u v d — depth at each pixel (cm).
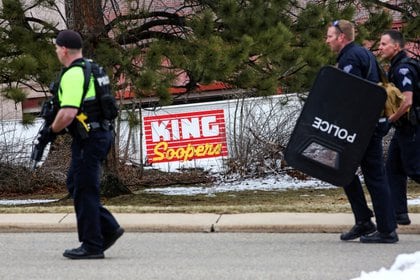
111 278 1098
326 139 1262
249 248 1345
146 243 1418
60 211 1770
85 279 1094
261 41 2022
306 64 2144
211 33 2072
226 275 1116
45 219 1634
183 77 2194
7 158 2741
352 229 1377
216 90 3064
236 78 2114
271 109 2822
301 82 2178
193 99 3403
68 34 1159
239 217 1614
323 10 2248
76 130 1159
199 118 2872
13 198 2597
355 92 1248
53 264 1206
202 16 2088
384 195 1312
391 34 1419
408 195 2189
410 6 2791
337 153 1259
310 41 2191
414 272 1033
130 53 2030
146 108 2395
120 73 2039
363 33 2320
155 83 1930
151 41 2134
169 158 2877
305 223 1521
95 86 1162
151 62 1967
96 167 1180
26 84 2052
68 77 1138
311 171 1273
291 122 2816
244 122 2839
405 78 1391
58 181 2808
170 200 2247
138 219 1616
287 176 2827
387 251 1270
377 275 1034
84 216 1204
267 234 1502
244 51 1980
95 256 1232
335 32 1284
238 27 2109
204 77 1972
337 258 1226
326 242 1382
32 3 2234
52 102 1166
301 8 2323
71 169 1194
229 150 2867
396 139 1462
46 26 2147
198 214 1673
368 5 2609
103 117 1176
